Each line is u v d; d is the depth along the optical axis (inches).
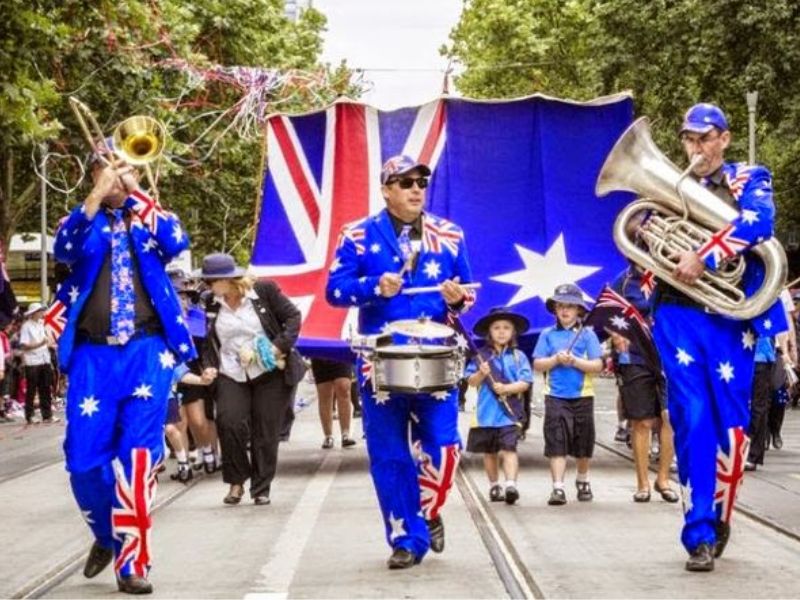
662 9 1409.9
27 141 768.9
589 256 604.1
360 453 678.5
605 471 570.9
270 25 1488.7
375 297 334.3
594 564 342.6
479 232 602.2
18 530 418.6
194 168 1374.3
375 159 611.2
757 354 571.5
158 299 312.8
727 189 338.3
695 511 331.0
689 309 338.3
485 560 350.0
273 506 472.1
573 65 2151.8
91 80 1073.5
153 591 312.5
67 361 312.0
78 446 309.6
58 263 322.3
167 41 1151.6
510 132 609.3
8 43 723.4
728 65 1359.5
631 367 473.4
